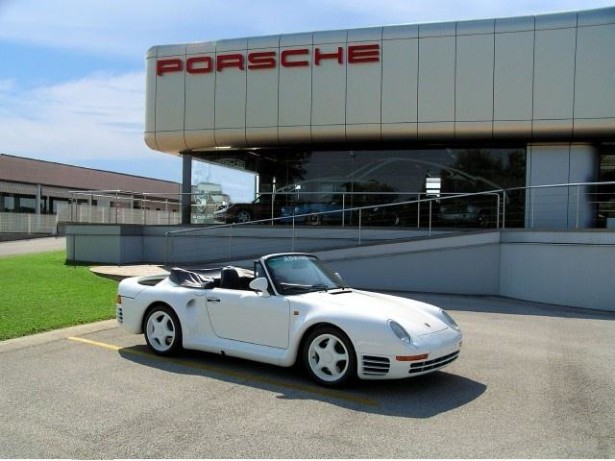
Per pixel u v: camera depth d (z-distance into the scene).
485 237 14.09
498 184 17.08
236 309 6.28
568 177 16.41
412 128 16.59
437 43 16.39
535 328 9.32
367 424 4.59
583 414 4.91
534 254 12.91
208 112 18.16
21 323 8.37
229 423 4.59
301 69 17.38
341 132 17.12
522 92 15.84
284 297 6.00
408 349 5.26
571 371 6.41
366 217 17.50
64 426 4.49
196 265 16.53
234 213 18.80
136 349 7.16
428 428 4.52
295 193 18.14
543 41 15.69
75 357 6.70
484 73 16.09
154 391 5.43
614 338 8.52
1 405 4.98
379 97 16.80
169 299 6.76
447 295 13.95
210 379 5.87
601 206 16.20
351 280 15.02
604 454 4.04
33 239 37.34
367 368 5.36
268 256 6.50
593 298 11.96
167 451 4.02
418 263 14.58
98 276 14.80
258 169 19.12
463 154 17.39
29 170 43.41
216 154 19.56
